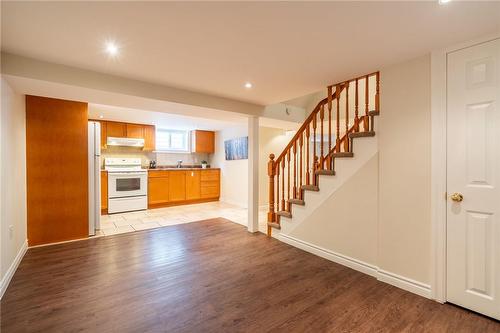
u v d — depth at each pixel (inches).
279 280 91.4
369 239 96.3
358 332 63.7
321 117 117.3
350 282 90.0
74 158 133.6
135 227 161.0
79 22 62.2
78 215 135.7
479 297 70.7
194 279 91.8
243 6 55.5
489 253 69.2
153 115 186.2
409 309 73.6
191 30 66.1
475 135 70.8
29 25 63.4
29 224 121.8
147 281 89.9
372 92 147.0
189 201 246.8
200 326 65.7
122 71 95.0
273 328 65.2
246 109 141.2
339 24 62.9
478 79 69.9
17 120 104.3
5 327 64.3
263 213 206.8
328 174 110.8
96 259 109.2
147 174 216.2
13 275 93.2
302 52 78.8
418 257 81.7
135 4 54.7
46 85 90.7
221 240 136.9
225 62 86.5
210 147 270.4
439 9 56.4
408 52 78.4
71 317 68.8
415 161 82.0
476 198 70.9
